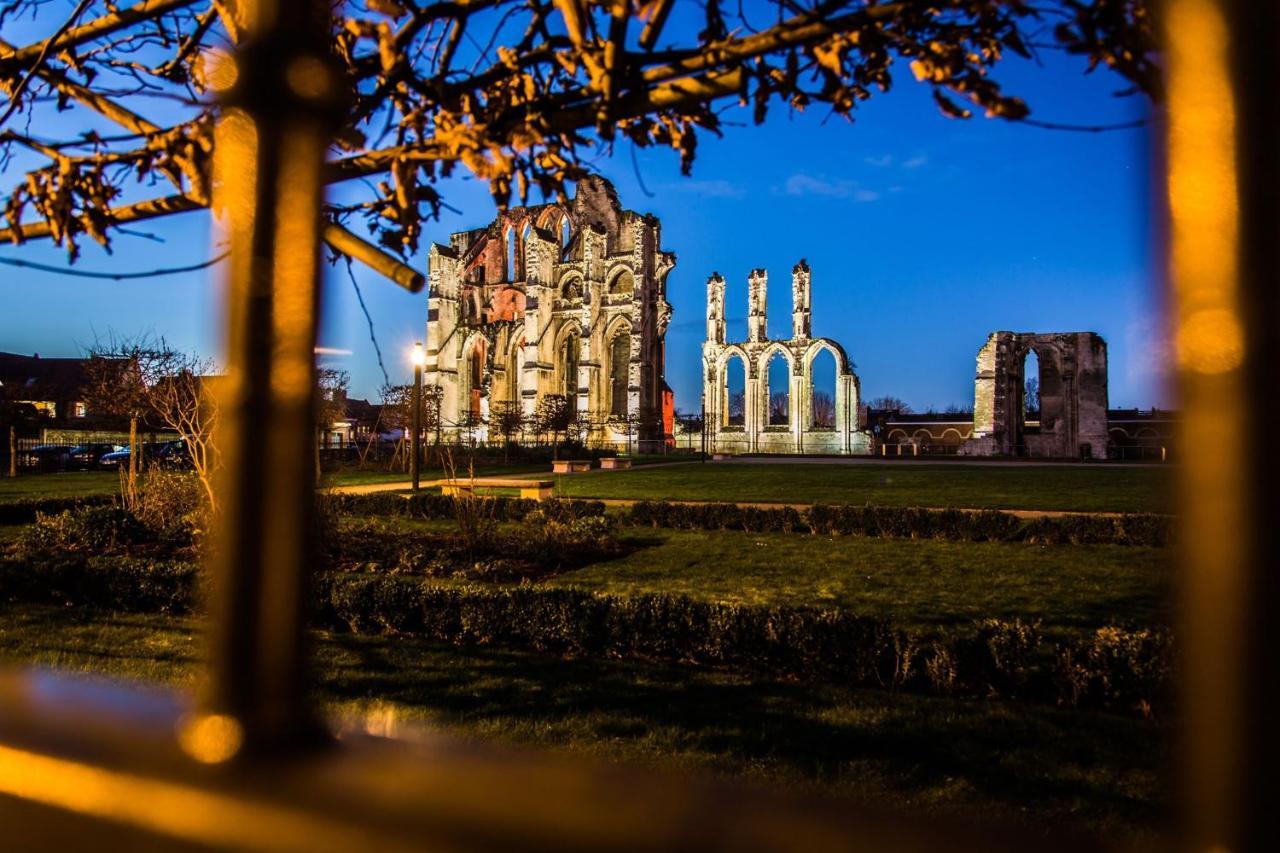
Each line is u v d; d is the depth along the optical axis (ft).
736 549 48.39
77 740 4.55
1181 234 3.47
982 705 20.29
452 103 7.56
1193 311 3.37
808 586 36.96
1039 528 51.08
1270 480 3.19
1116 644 20.70
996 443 200.54
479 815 3.68
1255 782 3.25
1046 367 205.46
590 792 4.01
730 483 102.94
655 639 24.61
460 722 18.79
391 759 4.50
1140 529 49.01
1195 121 3.44
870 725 18.78
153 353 66.74
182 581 30.40
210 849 3.81
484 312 262.06
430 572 39.58
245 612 4.87
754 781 15.57
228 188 5.81
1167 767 16.29
